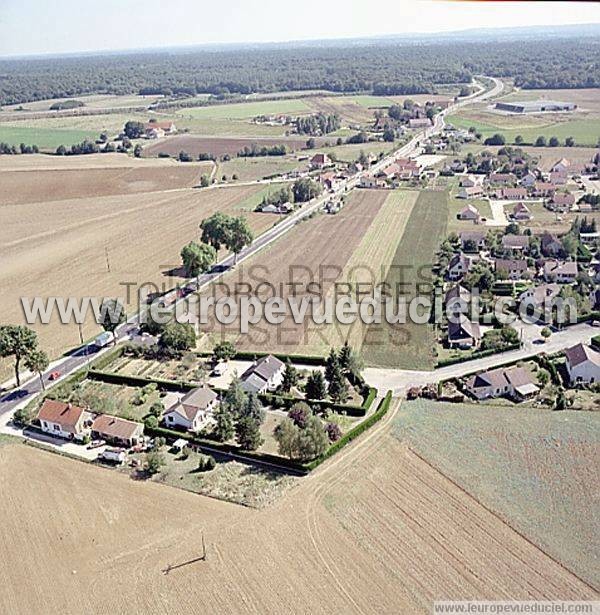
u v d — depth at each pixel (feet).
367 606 188.24
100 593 197.36
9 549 216.95
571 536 212.43
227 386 316.19
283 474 249.75
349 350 317.22
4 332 308.19
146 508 233.96
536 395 298.76
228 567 204.74
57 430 280.92
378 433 273.13
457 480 241.55
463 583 195.42
